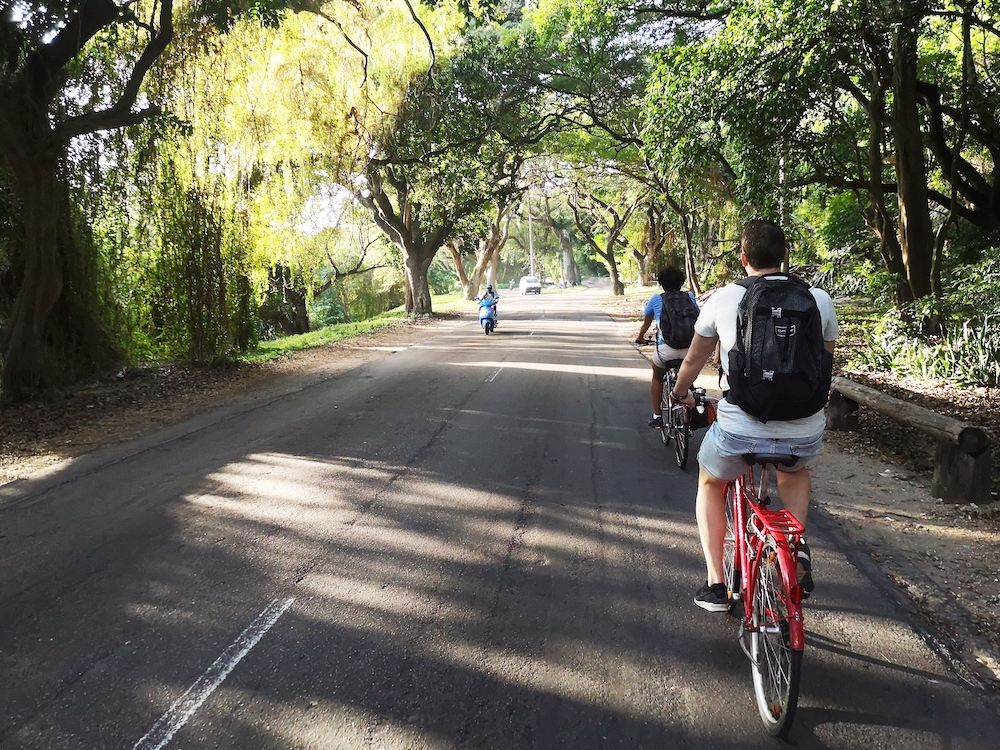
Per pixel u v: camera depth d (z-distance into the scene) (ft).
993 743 9.68
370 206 98.48
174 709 10.50
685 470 22.24
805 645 12.13
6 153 34.14
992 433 24.75
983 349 33.63
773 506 18.53
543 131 82.58
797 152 46.39
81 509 19.38
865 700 10.63
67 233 41.01
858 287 57.11
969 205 58.23
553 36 71.26
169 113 40.27
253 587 14.38
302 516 18.43
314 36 56.80
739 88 39.29
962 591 13.97
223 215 47.32
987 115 48.98
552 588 14.24
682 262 146.92
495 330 77.87
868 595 13.85
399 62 67.62
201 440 27.14
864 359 38.32
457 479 21.45
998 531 16.78
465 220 98.43
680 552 15.98
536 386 38.37
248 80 49.34
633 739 9.81
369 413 31.55
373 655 11.86
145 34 42.11
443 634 12.50
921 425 19.90
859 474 21.54
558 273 285.23
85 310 42.09
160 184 44.80
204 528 17.66
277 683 11.10
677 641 12.25
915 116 43.11
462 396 35.42
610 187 156.15
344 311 131.23
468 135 75.00
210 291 46.47
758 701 10.37
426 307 103.35
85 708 10.56
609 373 43.39
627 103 78.43
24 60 34.42
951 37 60.34
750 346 10.11
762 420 10.31
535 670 11.41
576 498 19.63
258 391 38.40
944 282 43.68
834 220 63.21
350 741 9.76
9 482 22.24
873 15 35.76
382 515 18.43
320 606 13.56
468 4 46.75
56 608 13.64
